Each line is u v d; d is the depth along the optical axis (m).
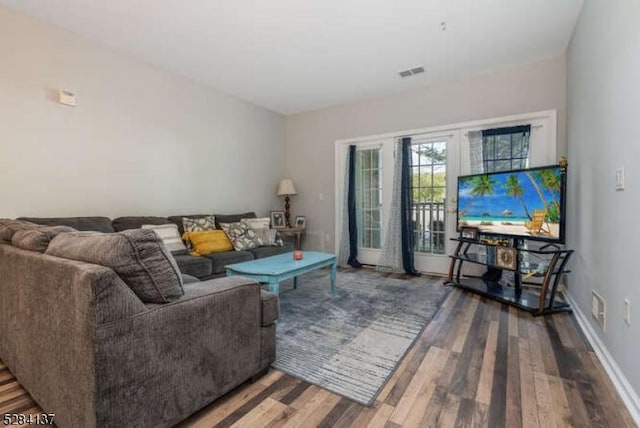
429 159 4.23
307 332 2.34
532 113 3.51
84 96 2.96
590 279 2.24
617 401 1.50
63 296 1.19
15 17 2.54
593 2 2.20
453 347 2.08
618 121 1.72
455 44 3.10
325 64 3.53
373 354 2.00
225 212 4.44
